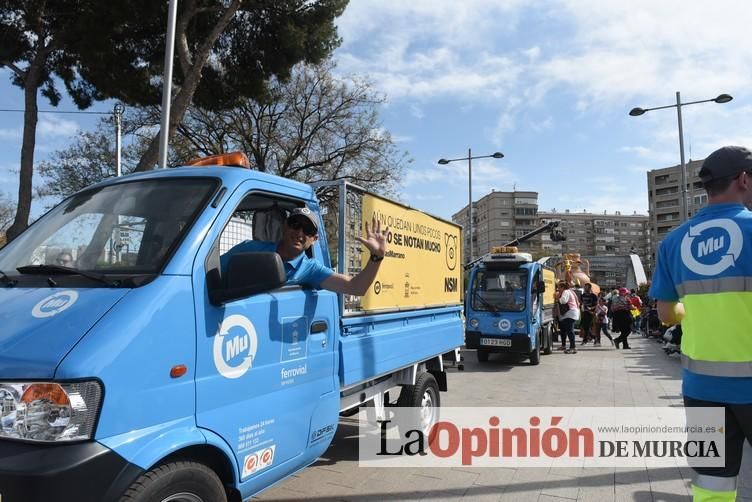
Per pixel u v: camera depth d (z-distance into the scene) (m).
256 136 23.84
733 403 2.66
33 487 1.94
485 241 132.62
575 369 12.61
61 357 2.11
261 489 3.06
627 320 17.38
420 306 5.69
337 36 18.58
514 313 13.13
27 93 15.77
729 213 2.78
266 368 3.06
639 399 8.73
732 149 2.83
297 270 3.46
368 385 4.76
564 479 5.02
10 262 3.01
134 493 2.20
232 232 3.29
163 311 2.45
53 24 15.75
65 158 21.62
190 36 15.77
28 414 2.04
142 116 21.31
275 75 18.30
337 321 3.89
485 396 9.04
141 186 3.21
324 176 24.00
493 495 4.63
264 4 16.88
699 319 2.76
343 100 23.89
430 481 4.95
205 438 2.58
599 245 150.38
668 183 109.44
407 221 5.42
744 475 4.98
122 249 2.83
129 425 2.24
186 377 2.54
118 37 15.22
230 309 2.83
